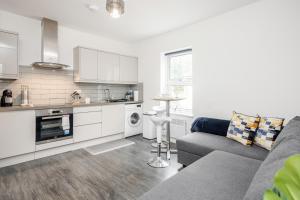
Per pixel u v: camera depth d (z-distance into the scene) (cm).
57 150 308
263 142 200
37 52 328
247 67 267
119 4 172
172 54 402
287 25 229
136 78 467
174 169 245
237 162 155
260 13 253
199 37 329
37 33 328
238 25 276
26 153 273
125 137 415
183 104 390
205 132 276
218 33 301
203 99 324
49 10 288
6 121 251
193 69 339
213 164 151
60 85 361
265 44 248
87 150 325
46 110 289
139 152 314
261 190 61
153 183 208
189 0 255
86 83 401
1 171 238
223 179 125
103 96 435
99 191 191
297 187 40
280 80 235
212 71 310
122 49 469
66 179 217
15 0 257
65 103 364
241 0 254
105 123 373
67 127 314
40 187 199
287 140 110
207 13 295
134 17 312
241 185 117
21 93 308
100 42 423
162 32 390
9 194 186
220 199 102
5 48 271
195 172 136
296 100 223
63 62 364
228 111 290
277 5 237
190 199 102
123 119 407
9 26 298
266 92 248
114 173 233
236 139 227
